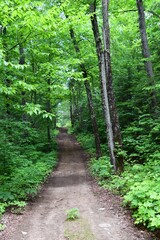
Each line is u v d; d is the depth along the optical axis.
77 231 5.59
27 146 16.50
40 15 7.89
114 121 11.07
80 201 8.28
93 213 6.84
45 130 25.59
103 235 5.27
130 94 17.91
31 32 8.69
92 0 12.80
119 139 11.06
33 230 5.88
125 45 22.25
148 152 12.54
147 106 14.50
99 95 22.39
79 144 27.47
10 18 7.40
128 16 18.28
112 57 20.02
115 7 16.17
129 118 17.95
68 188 10.55
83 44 18.20
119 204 7.21
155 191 6.01
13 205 7.67
